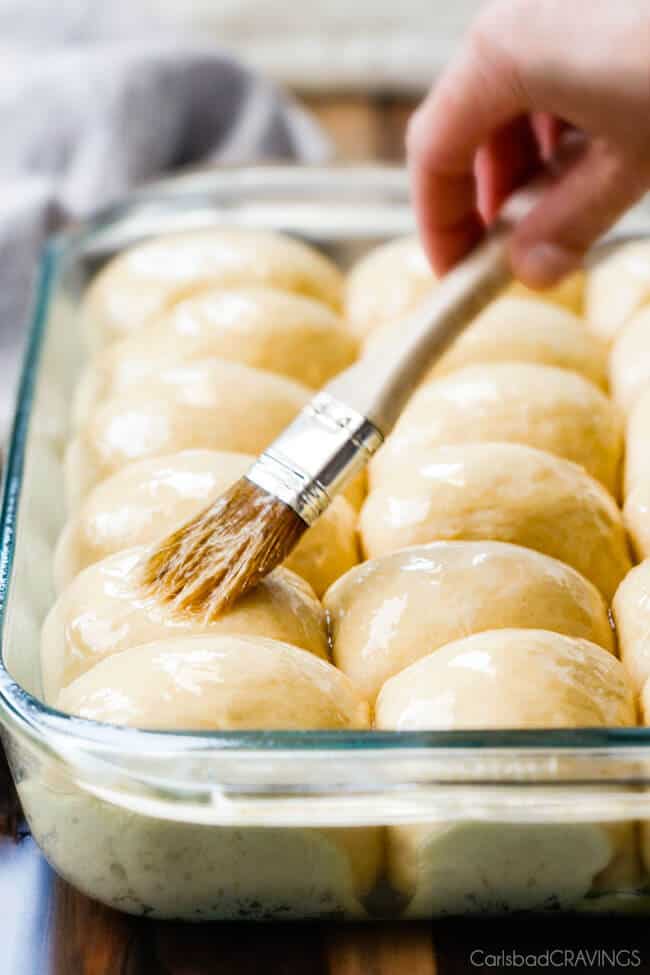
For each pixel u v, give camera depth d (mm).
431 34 1432
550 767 535
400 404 630
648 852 560
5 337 902
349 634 610
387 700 585
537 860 558
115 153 984
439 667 579
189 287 811
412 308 804
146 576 610
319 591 640
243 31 1442
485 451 660
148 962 571
